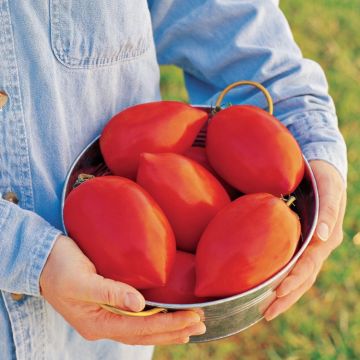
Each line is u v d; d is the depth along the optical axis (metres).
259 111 1.28
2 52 1.17
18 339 1.36
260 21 1.52
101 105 1.36
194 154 1.35
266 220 1.11
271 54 1.48
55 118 1.25
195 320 1.10
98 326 1.16
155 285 1.11
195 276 1.14
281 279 1.16
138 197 1.13
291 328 2.55
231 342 2.52
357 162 3.05
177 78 3.38
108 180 1.16
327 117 1.45
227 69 1.55
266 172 1.22
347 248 2.76
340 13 3.92
